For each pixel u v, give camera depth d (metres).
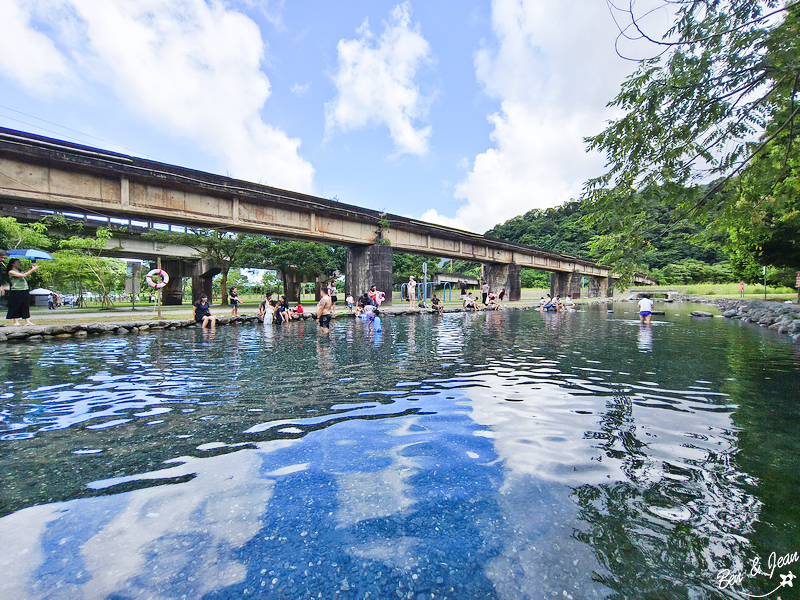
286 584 1.36
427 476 2.20
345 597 1.29
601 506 1.88
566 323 14.78
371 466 2.34
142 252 31.81
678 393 4.14
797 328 10.29
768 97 3.45
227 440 2.79
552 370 5.47
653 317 17.97
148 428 3.04
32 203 12.52
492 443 2.71
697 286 53.53
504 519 1.77
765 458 2.44
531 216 90.94
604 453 2.54
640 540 1.62
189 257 34.84
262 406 3.65
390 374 5.17
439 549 1.56
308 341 8.99
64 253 21.41
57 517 1.78
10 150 11.32
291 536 1.64
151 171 14.15
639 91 3.70
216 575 1.40
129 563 1.47
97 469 2.31
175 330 11.79
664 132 3.71
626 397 3.98
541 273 74.50
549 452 2.55
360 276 24.25
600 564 1.47
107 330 10.52
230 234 27.25
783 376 5.01
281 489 2.05
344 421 3.21
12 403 3.75
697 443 2.70
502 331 11.59
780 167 3.74
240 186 17.39
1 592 1.29
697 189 3.87
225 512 1.83
